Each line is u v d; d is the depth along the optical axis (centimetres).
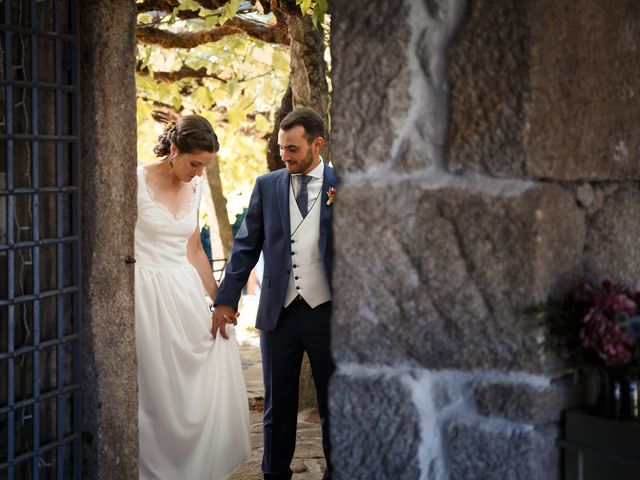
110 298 356
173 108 878
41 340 332
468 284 220
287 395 411
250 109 841
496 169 213
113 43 348
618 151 243
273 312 404
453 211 220
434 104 222
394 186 226
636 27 249
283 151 400
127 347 365
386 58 225
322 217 398
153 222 413
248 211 428
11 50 314
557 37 216
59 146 330
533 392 216
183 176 418
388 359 230
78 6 339
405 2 222
